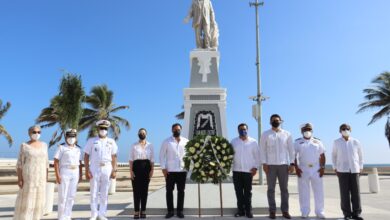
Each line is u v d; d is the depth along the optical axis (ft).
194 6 45.93
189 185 37.93
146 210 27.25
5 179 61.26
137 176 26.04
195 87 42.91
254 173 26.43
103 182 25.14
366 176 96.27
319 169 26.12
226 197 31.19
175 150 26.53
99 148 25.21
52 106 93.30
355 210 24.99
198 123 41.32
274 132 26.30
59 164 25.02
